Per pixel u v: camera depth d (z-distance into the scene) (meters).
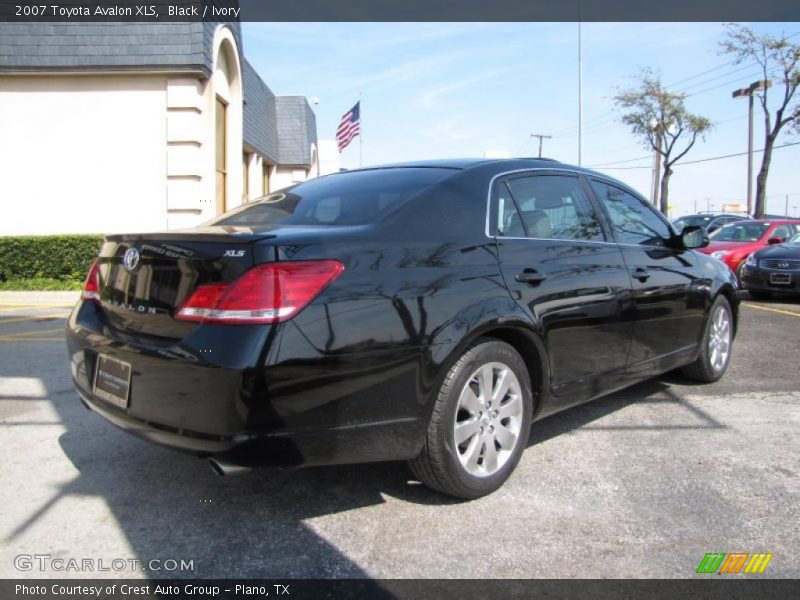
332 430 2.53
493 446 3.11
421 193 3.13
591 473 3.40
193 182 13.06
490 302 3.00
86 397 3.05
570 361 3.49
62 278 12.19
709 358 5.05
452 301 2.86
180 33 12.57
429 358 2.75
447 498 3.10
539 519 2.89
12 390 5.03
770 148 29.09
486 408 3.08
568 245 3.63
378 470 3.44
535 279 3.26
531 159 3.85
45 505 3.02
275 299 2.42
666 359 4.38
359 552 2.62
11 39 12.38
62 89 12.93
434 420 2.83
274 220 3.26
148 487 3.23
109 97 12.97
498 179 3.45
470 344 2.95
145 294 2.75
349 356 2.53
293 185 3.93
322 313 2.49
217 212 14.95
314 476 3.36
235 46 15.00
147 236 2.81
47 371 5.66
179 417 2.49
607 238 3.99
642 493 3.16
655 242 4.48
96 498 3.10
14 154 13.03
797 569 2.49
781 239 12.45
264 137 21.75
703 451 3.72
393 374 2.65
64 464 3.52
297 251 2.53
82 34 12.48
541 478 3.34
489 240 3.18
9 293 10.88
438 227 3.04
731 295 5.29
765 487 3.22
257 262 2.45
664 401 4.72
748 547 2.65
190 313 2.52
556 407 3.50
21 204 13.14
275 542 2.70
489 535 2.75
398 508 3.01
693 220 21.12
